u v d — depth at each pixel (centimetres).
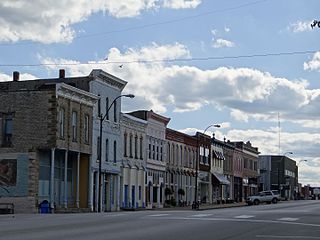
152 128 7238
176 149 8012
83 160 5747
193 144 8619
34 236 1973
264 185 14812
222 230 2314
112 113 6266
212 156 9456
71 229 2305
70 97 5372
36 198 5088
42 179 5197
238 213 3875
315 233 2225
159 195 7381
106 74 6041
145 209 6550
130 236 2005
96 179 5862
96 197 5812
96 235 2030
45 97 5153
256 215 3528
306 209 5031
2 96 5256
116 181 6312
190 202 8394
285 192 14912
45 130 5119
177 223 2708
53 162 5134
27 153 5128
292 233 2216
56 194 5341
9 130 5219
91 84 5838
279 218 3186
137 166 6800
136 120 6769
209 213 3909
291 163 16412
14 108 5216
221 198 9875
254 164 12362
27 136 5153
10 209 4919
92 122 5772
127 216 3381
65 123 5281
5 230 2244
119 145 6397
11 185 5112
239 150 11125
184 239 1922
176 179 7981
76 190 5591
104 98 6094
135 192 6756
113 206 6238
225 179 9981
